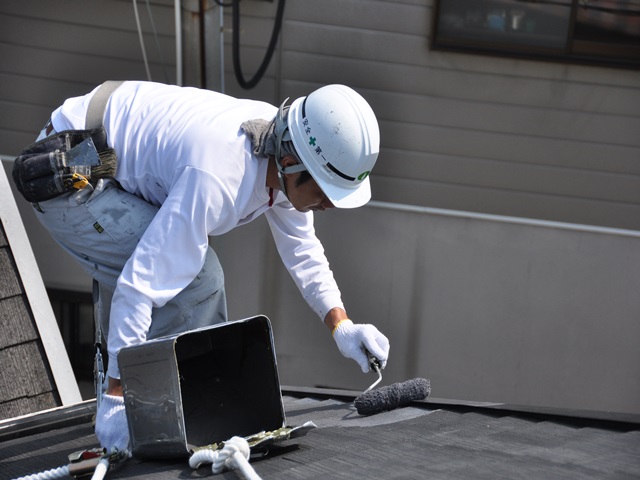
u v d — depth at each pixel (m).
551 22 4.98
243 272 5.52
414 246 5.31
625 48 4.94
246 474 1.78
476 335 5.32
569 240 5.16
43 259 5.78
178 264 2.17
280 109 2.27
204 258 2.26
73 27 5.54
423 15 5.11
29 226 5.74
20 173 2.37
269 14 5.26
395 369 5.42
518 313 5.26
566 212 5.21
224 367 2.25
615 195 5.14
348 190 2.30
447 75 5.17
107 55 5.55
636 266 5.12
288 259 2.79
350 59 5.27
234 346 2.24
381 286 5.38
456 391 5.39
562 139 5.14
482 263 5.27
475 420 2.32
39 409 3.41
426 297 5.33
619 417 2.15
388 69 5.23
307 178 2.29
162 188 2.34
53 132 2.49
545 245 5.19
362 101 2.30
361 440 2.13
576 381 5.27
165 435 2.01
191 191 2.13
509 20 5.02
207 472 1.95
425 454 1.92
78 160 2.34
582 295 5.19
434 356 5.38
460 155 5.26
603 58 4.97
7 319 3.46
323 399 2.93
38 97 5.67
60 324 5.84
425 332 5.36
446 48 5.13
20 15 5.57
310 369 5.55
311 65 5.31
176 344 2.23
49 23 5.55
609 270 5.15
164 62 5.51
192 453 2.03
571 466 1.74
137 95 2.42
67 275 5.78
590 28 4.95
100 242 2.43
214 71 5.39
